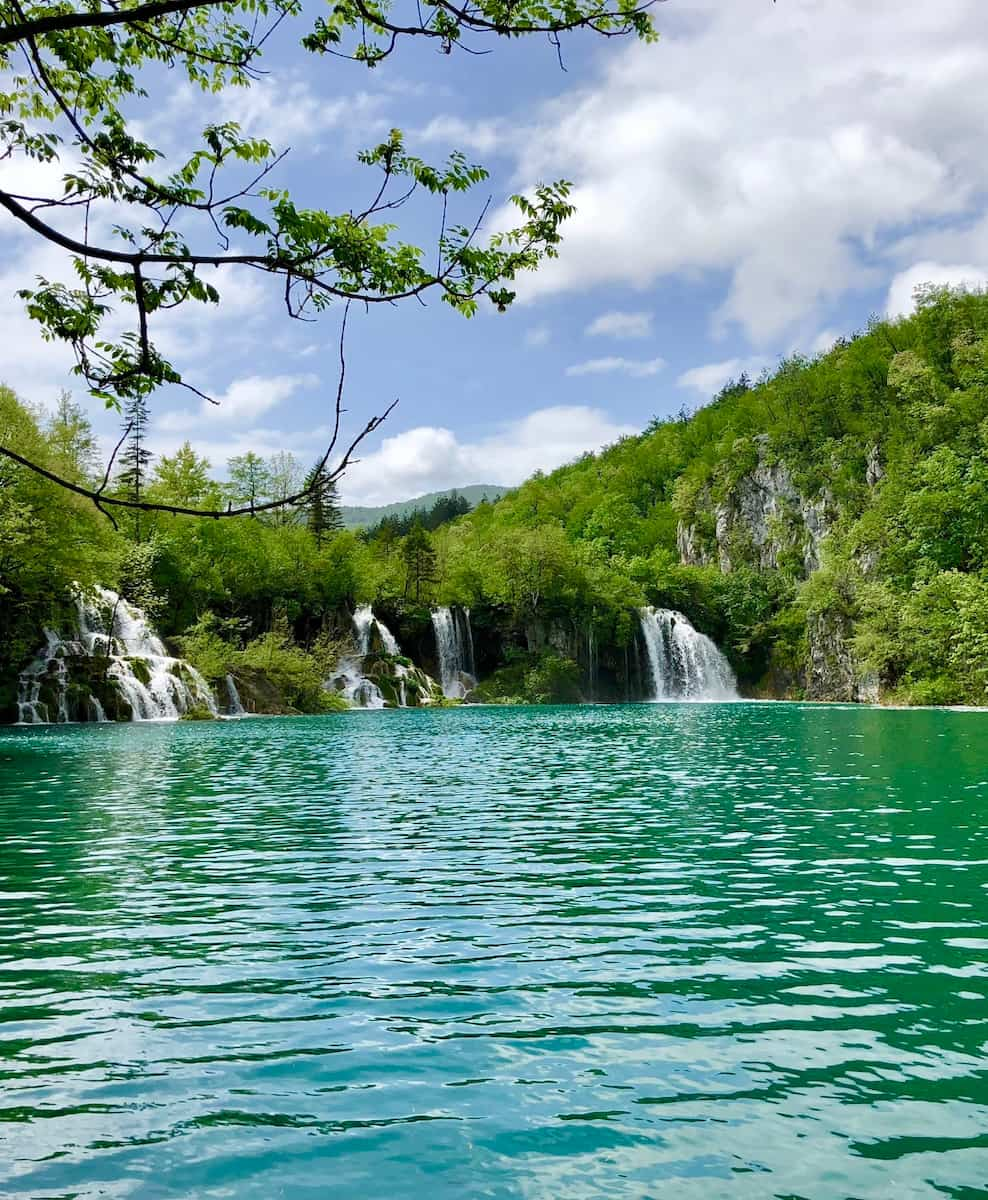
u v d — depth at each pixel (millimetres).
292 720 49406
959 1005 6789
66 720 45031
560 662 80625
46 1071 5734
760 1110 5121
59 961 8039
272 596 74250
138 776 22594
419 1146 4734
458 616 84188
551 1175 4434
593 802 17516
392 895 10352
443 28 5652
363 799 18266
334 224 5191
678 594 94438
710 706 69688
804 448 110562
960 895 10148
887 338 112625
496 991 7156
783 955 8055
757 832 14094
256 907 9875
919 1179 4375
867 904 9789
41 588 45906
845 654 78312
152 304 5027
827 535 94562
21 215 4406
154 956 8164
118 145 5500
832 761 24750
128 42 6457
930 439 83500
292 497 4512
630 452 181000
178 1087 5492
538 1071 5668
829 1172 4445
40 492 44375
